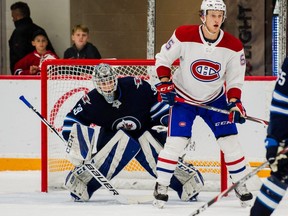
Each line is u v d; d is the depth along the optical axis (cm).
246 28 1873
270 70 1873
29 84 1745
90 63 1493
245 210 1255
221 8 1228
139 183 1552
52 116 1559
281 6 1795
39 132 1759
